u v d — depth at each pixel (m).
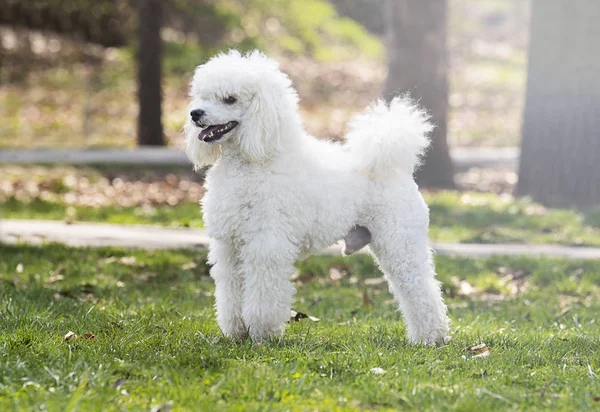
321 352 6.05
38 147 22.09
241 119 6.23
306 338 6.43
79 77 28.72
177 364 5.58
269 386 5.15
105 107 26.64
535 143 15.38
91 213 13.95
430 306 6.50
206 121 6.18
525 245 11.98
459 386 5.32
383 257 6.54
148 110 22.19
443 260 10.50
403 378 5.39
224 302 6.52
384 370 5.62
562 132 15.09
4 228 12.48
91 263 10.07
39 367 5.52
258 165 6.25
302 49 33.91
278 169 6.22
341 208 6.37
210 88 6.22
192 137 6.51
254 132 6.14
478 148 24.75
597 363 6.10
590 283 9.73
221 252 6.48
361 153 6.40
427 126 6.68
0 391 5.09
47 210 14.16
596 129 14.91
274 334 6.38
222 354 5.86
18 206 14.36
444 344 6.55
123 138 23.92
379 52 35.94
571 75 14.91
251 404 4.88
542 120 15.24
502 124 27.61
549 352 6.33
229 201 6.22
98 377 5.20
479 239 12.16
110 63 30.06
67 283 9.05
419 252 6.48
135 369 5.48
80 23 31.67
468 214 13.79
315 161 6.39
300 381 5.21
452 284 9.52
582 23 14.77
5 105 25.98
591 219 13.44
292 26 35.38
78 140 23.52
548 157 15.23
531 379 5.59
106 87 28.28
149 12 21.91
